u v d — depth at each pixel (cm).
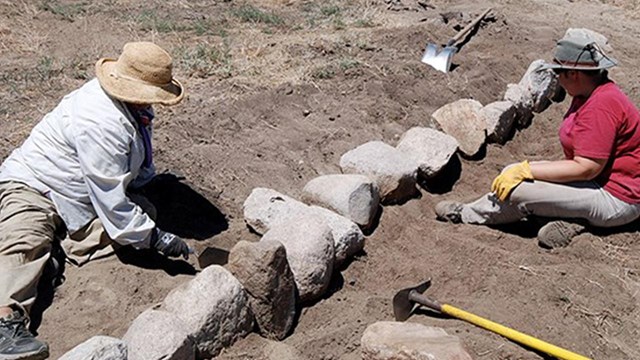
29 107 569
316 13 843
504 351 377
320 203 469
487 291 425
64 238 425
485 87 698
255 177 521
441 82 680
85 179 400
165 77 406
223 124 567
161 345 334
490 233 482
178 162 518
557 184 468
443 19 847
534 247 471
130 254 428
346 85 643
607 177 466
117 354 318
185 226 464
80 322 381
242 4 866
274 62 671
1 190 409
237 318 373
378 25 812
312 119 596
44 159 409
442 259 451
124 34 724
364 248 459
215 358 366
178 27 752
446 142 542
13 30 713
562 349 370
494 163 590
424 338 355
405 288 429
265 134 568
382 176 494
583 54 444
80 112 398
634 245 479
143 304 396
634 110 456
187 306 360
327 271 411
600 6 1024
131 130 405
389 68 678
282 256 379
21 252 383
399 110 624
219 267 376
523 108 646
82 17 758
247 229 469
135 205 408
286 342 384
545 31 856
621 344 404
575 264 454
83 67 645
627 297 435
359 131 591
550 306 417
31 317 384
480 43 788
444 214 500
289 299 387
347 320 401
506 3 986
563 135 476
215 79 631
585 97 461
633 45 863
